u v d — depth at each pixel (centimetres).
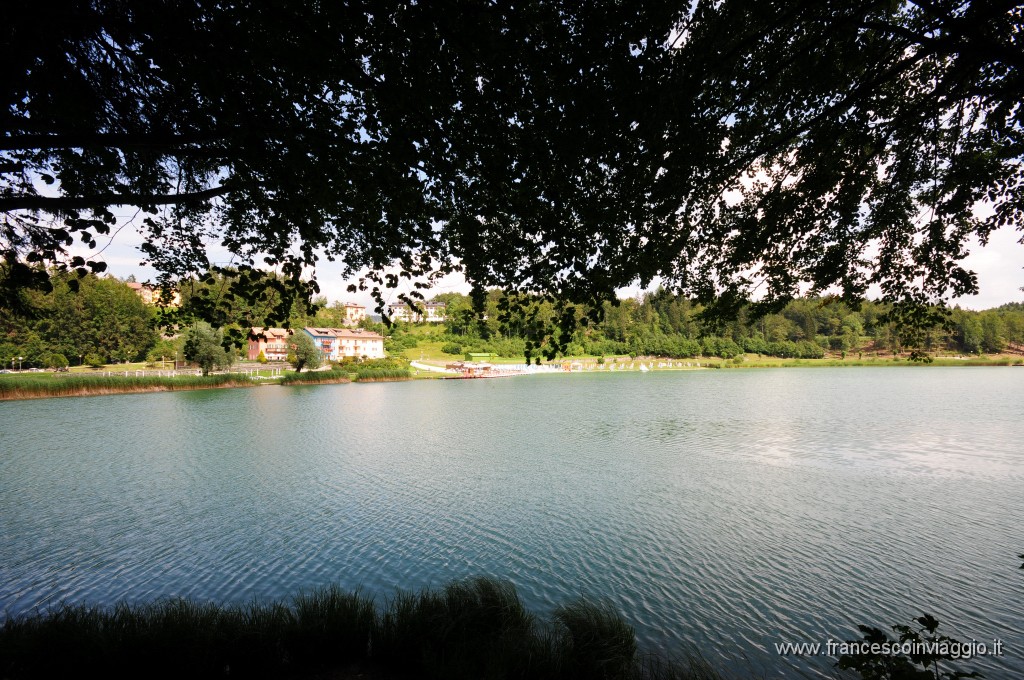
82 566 1029
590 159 503
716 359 12250
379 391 5738
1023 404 3831
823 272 748
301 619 698
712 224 723
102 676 577
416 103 459
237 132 461
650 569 1020
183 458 2080
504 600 754
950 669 703
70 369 7069
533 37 420
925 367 10138
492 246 616
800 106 600
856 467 1880
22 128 430
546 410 3834
